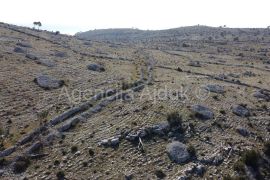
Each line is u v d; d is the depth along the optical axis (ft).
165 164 203.51
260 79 387.75
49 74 322.34
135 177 191.01
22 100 266.16
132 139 222.48
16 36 463.83
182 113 256.11
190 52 620.90
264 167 212.02
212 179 195.72
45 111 251.39
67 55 404.36
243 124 257.55
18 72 316.40
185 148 216.74
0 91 274.98
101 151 210.79
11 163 197.47
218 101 287.07
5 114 243.60
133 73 358.43
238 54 629.92
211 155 214.69
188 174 196.24
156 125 236.43
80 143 217.56
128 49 567.18
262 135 249.55
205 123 248.52
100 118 248.73
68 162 200.44
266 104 299.17
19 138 217.97
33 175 189.67
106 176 190.39
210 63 488.02
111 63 401.29
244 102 294.25
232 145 227.61
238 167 205.46
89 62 385.70
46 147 213.87
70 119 242.78
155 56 503.20
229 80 362.74
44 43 457.27
